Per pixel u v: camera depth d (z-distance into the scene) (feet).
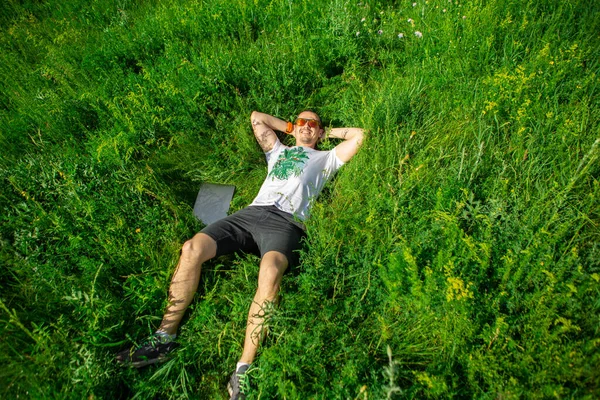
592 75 10.13
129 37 15.75
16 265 8.54
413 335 7.54
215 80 12.90
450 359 7.01
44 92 13.87
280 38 14.33
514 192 8.59
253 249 9.79
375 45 13.79
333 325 7.75
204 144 12.47
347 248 8.78
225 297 8.94
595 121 9.46
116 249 9.19
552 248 7.63
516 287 7.40
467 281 7.28
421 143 10.23
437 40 12.94
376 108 10.94
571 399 5.94
